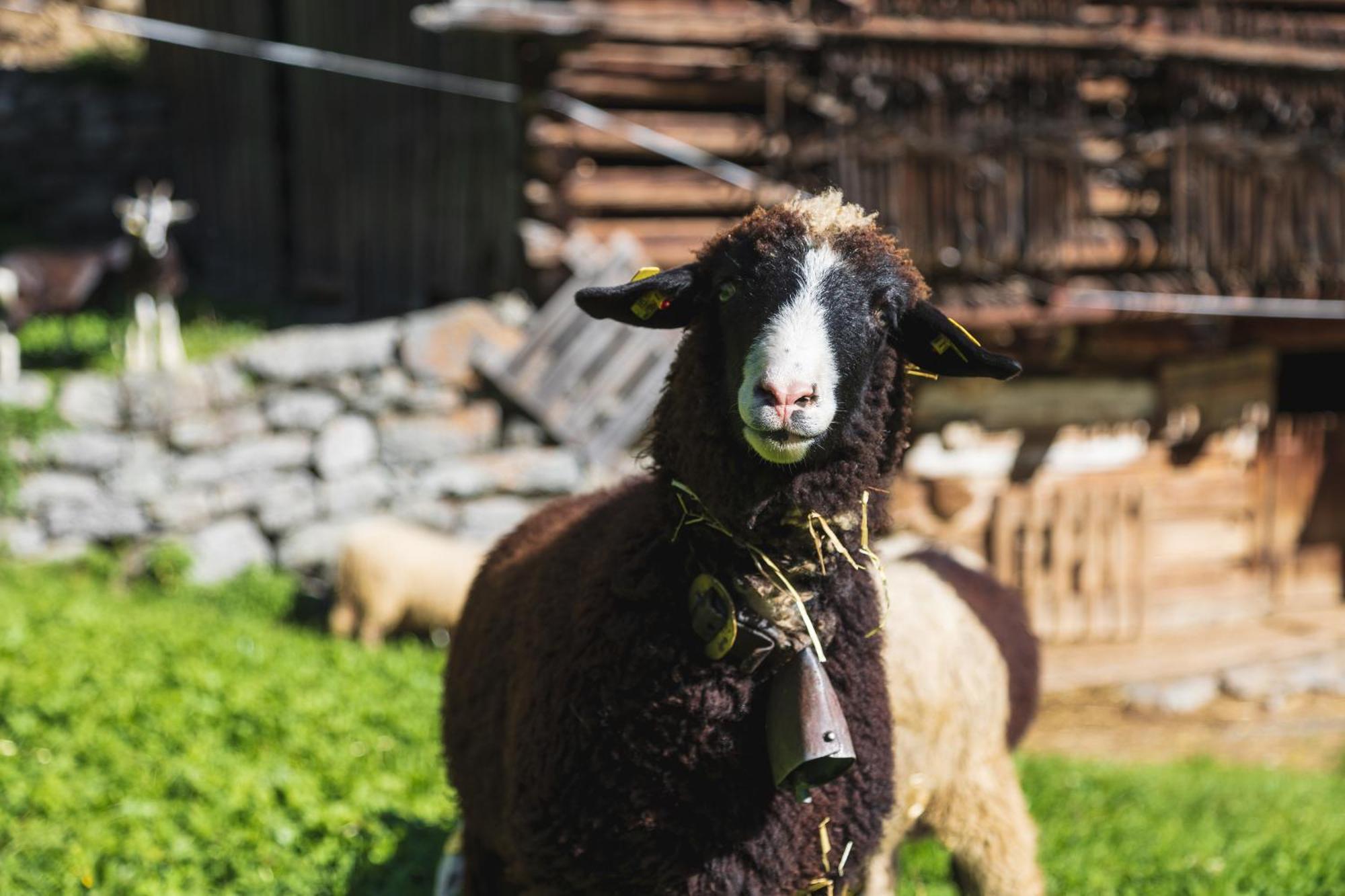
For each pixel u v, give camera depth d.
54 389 10.19
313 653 8.05
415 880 4.65
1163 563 13.02
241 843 4.77
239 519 10.44
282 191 14.32
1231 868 5.65
